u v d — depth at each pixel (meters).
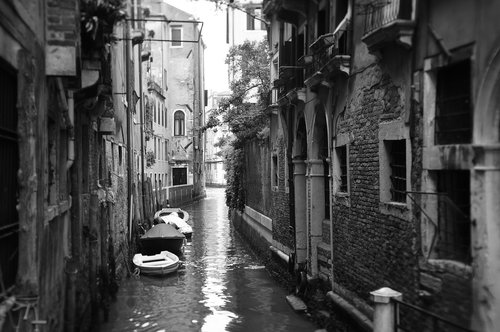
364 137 7.53
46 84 5.29
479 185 4.74
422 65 5.69
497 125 4.72
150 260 14.94
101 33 6.70
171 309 10.70
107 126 10.56
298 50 11.66
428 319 5.60
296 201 11.77
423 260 5.73
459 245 5.31
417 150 5.86
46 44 5.28
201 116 46.44
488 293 4.63
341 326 8.16
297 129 11.80
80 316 7.69
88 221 9.08
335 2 8.90
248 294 11.77
